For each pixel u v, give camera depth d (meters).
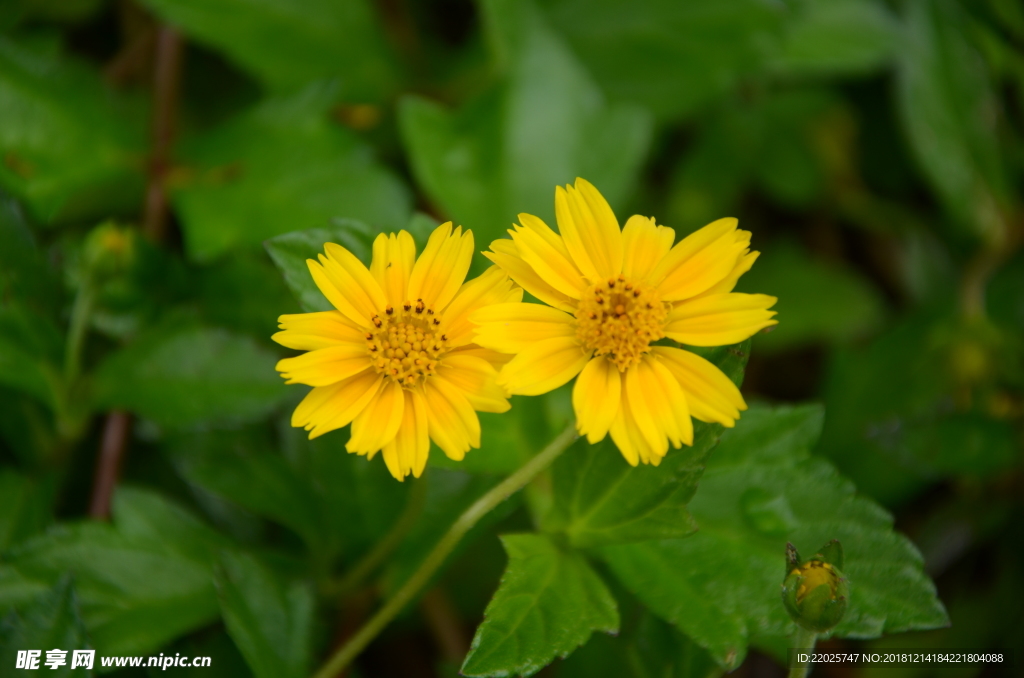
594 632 0.33
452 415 0.29
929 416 0.36
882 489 0.36
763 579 0.31
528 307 0.29
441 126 0.36
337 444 0.33
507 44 0.36
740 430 0.32
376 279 0.30
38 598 0.30
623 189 0.36
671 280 0.30
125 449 0.34
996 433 0.36
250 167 0.35
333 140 0.35
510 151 0.36
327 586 0.33
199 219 0.35
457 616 0.35
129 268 0.33
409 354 0.29
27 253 0.33
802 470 0.31
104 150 0.35
